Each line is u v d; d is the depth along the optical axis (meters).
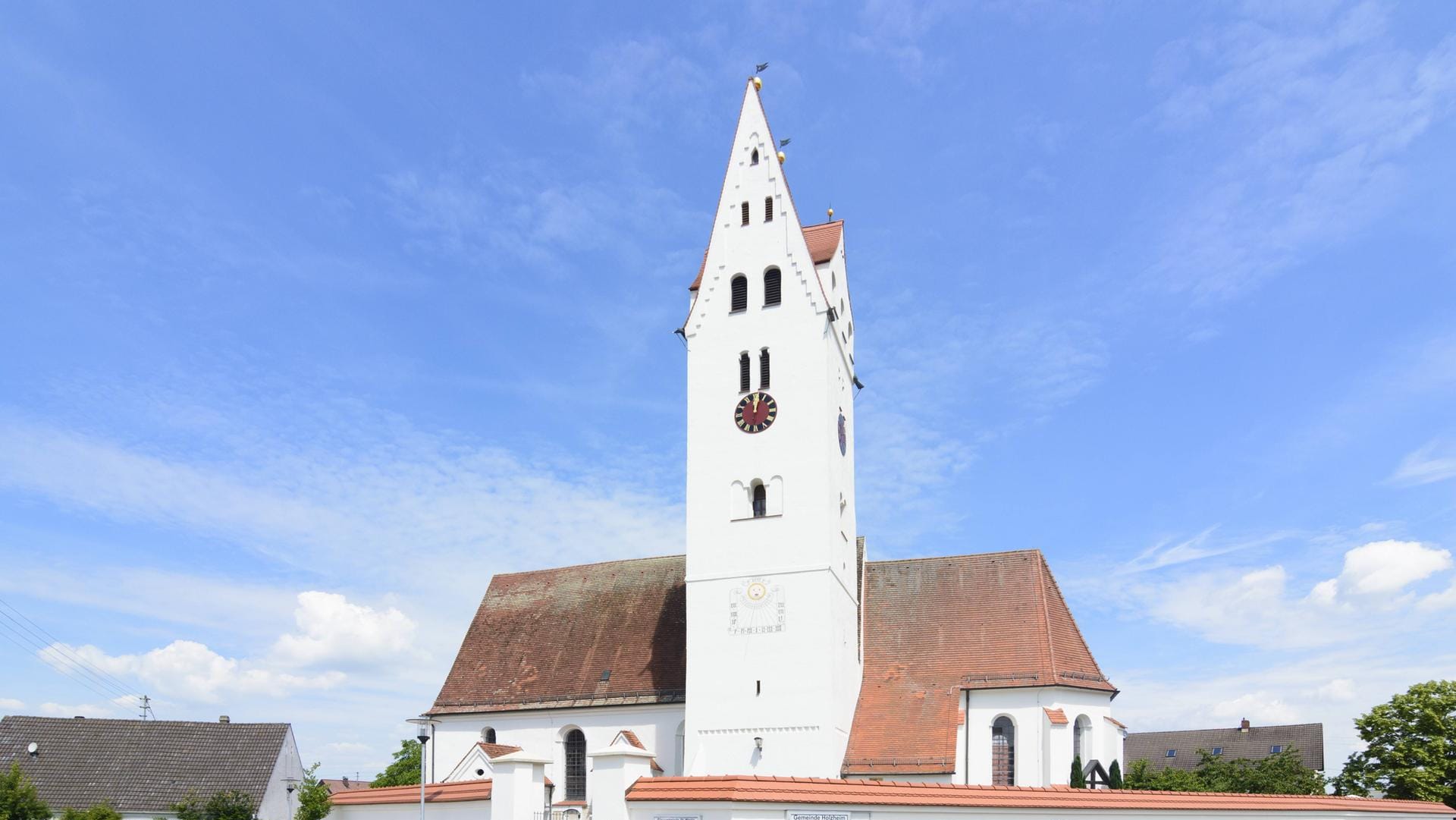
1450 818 54.25
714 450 60.69
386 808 50.09
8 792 57.53
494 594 74.88
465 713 67.38
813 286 60.72
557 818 53.50
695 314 63.12
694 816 39.91
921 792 42.16
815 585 56.91
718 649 57.75
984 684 61.03
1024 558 66.88
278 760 72.94
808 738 55.25
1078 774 56.84
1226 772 75.81
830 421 59.81
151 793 70.12
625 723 63.56
